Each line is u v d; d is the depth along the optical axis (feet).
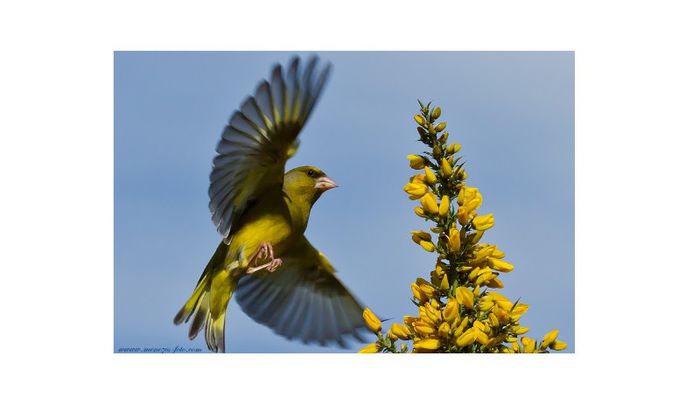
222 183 37.68
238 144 36.83
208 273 41.39
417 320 27.43
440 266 27.50
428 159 28.73
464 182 28.40
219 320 41.01
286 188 41.22
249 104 35.86
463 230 27.68
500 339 26.12
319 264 43.91
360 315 44.09
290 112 36.14
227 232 38.60
